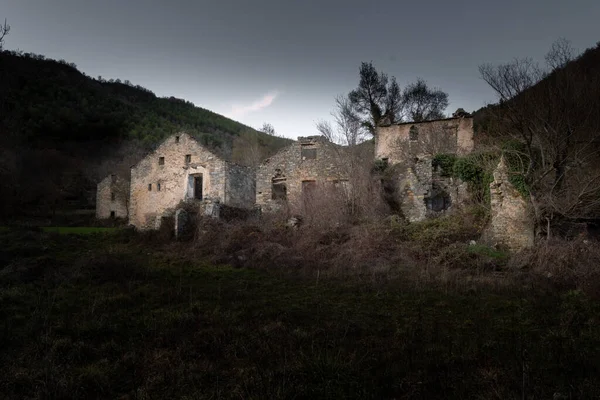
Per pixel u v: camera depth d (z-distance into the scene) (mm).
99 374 4867
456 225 16125
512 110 14664
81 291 9297
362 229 16484
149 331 6527
